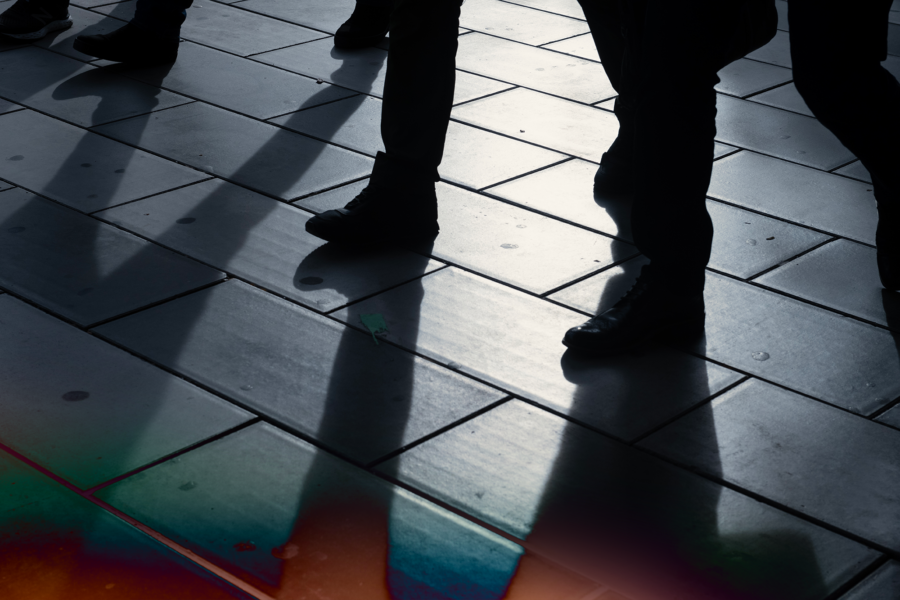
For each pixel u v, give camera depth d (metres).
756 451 2.46
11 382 2.65
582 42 5.71
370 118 4.59
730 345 2.91
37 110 4.58
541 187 3.92
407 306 3.08
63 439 2.44
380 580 2.02
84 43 4.98
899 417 2.59
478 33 5.83
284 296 3.13
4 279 3.17
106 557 2.07
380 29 5.55
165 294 3.12
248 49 5.48
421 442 2.47
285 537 2.14
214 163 4.08
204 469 2.35
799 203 3.82
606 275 3.28
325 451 2.43
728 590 2.03
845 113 2.56
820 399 2.66
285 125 4.48
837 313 3.08
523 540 2.15
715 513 2.25
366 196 3.44
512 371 2.77
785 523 2.22
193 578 2.01
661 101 2.56
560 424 2.55
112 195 3.79
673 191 2.68
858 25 2.41
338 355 2.83
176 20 5.15
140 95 4.80
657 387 2.71
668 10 2.46
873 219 3.69
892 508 2.27
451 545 2.13
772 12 2.71
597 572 2.07
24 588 1.98
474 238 3.52
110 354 2.80
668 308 2.87
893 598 2.01
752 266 3.35
